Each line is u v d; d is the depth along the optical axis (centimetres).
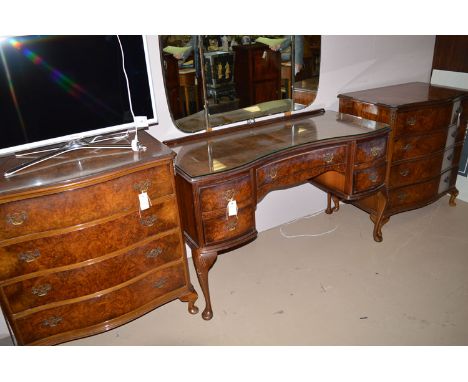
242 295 215
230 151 193
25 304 150
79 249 151
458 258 237
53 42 149
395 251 247
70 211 144
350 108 255
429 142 249
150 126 201
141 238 165
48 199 140
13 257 142
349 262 238
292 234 271
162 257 175
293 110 246
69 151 167
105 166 148
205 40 200
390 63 279
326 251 250
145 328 196
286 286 221
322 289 216
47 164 154
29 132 154
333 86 260
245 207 183
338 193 232
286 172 199
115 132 189
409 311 197
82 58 157
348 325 190
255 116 231
